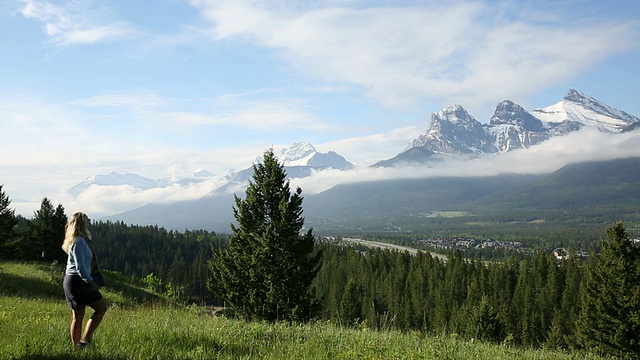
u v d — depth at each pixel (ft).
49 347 23.27
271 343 28.71
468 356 29.27
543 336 252.21
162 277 433.48
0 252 178.29
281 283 99.09
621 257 127.44
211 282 106.93
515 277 349.20
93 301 24.64
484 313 148.46
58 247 197.06
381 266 435.94
